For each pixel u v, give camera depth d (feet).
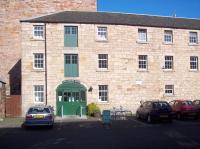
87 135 66.80
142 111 97.40
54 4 138.00
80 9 139.74
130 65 117.60
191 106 97.66
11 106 111.55
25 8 136.15
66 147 52.75
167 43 122.62
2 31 134.51
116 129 76.84
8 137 65.21
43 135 67.67
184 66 124.47
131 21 120.16
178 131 71.92
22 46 112.47
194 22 132.87
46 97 111.75
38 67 112.88
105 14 123.95
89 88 113.60
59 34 113.29
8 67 133.28
